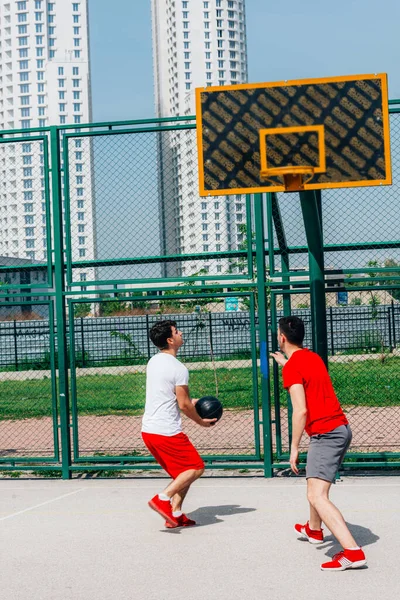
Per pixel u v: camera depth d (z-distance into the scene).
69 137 9.09
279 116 7.17
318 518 6.09
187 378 6.63
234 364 23.14
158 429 6.58
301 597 4.94
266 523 6.81
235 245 9.59
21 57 190.25
